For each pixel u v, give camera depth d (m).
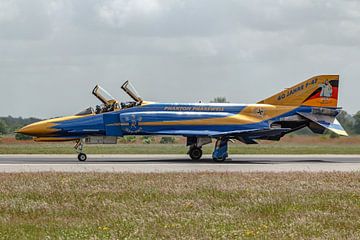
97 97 107.25
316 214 48.78
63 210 50.62
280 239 39.84
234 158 116.94
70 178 71.06
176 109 106.88
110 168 88.62
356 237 40.28
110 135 105.56
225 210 50.34
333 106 112.62
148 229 42.31
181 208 51.25
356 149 155.12
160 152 138.25
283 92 112.38
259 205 53.03
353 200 56.88
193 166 93.75
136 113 105.19
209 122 105.94
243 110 109.50
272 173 79.06
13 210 50.53
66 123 105.44
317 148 159.62
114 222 45.00
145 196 57.88
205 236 40.12
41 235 40.69
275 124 111.06
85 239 39.47
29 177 72.06
